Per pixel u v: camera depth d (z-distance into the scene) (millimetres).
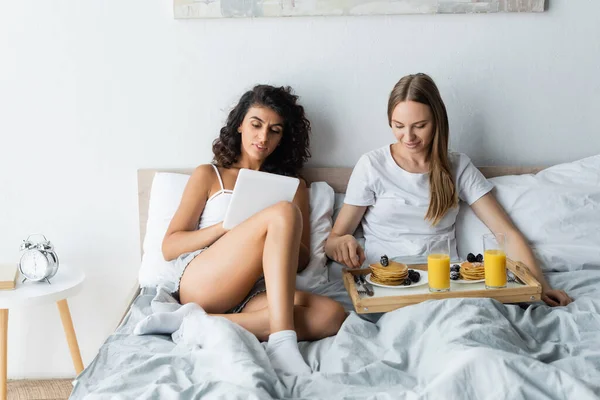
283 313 1707
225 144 2164
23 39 2242
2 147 2293
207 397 1348
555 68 2328
